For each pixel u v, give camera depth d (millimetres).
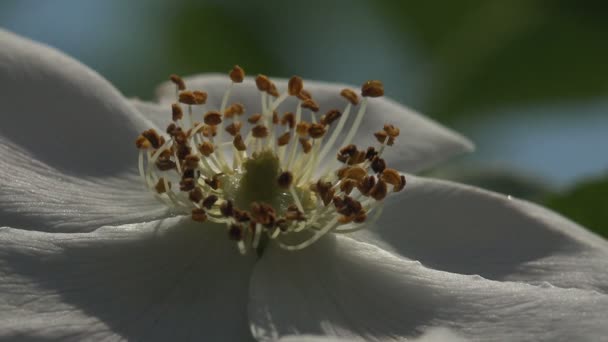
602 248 164
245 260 157
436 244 165
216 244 158
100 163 164
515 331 151
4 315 148
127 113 168
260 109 177
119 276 154
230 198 161
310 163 164
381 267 158
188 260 157
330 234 160
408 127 178
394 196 167
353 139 176
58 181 161
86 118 166
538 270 162
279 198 161
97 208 160
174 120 163
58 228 157
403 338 152
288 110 178
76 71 168
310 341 140
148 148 160
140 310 152
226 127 165
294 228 159
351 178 160
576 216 176
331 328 152
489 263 163
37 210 158
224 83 179
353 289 156
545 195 177
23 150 162
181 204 160
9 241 153
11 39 167
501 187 182
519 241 165
